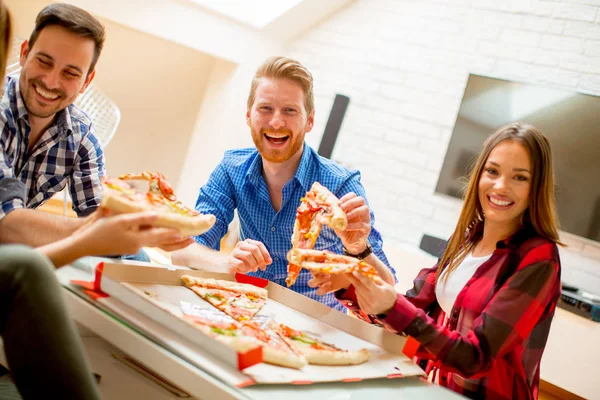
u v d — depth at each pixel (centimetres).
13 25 98
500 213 143
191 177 455
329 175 188
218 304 124
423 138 404
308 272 186
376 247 177
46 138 161
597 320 298
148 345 94
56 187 169
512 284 129
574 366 295
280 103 170
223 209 192
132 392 106
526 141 140
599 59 344
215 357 94
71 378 74
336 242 186
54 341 75
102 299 104
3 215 119
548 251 133
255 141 177
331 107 445
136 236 100
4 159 142
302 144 184
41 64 142
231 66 441
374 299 120
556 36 359
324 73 451
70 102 151
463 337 123
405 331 121
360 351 115
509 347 124
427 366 152
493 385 134
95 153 174
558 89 345
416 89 410
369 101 429
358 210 144
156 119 482
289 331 119
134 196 112
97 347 110
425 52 409
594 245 332
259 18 433
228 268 152
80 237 98
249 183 189
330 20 450
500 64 377
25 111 151
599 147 329
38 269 77
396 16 423
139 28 370
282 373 96
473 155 374
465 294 142
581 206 332
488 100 370
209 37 409
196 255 162
